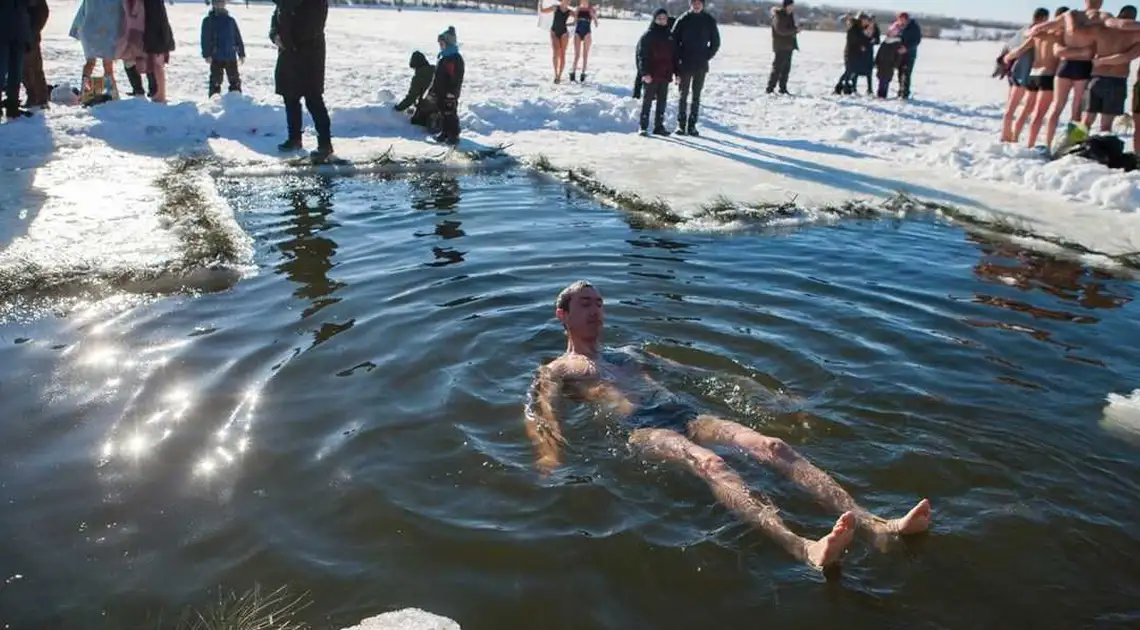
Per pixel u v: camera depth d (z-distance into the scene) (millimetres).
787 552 3109
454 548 3105
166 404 4215
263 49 22125
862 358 4953
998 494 3539
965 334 5422
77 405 4199
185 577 2953
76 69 16484
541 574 2971
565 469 3686
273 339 5043
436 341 5027
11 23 10594
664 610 2809
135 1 12328
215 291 5879
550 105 14328
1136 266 7148
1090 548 3186
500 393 4402
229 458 3721
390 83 16750
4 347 4879
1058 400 4473
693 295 6012
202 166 9844
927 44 52219
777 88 20688
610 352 4879
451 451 3797
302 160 10391
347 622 2723
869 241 7840
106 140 10859
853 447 3904
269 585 2910
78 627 2707
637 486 3549
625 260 6836
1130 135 14367
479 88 16719
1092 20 11023
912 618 2791
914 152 12727
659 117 13492
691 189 9695
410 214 8203
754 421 4148
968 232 8297
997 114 17438
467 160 10852
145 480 3553
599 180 9922
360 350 4895
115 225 7273
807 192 9766
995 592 2926
